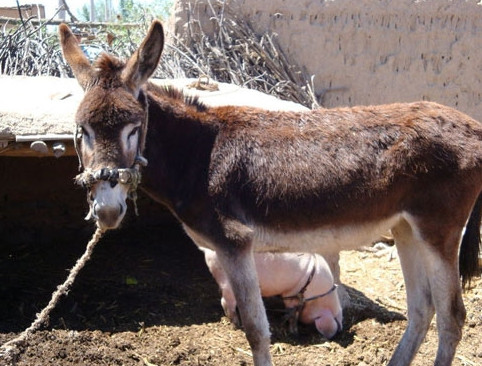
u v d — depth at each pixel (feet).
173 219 14.85
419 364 9.73
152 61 8.02
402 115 8.74
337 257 11.06
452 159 8.48
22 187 13.91
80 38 19.01
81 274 12.31
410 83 17.22
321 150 8.52
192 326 10.62
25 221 13.98
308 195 8.42
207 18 17.40
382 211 8.59
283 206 8.44
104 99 7.68
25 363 9.12
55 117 10.18
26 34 17.28
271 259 10.32
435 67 17.21
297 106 12.01
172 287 11.94
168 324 10.63
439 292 8.62
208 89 12.34
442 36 17.11
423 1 17.04
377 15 17.06
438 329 8.70
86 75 7.96
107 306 11.10
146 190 8.76
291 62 17.31
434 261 8.60
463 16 17.08
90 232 14.24
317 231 8.59
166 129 8.53
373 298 11.65
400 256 9.23
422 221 8.54
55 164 13.96
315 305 10.53
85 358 9.36
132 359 9.49
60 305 10.99
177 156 8.51
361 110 8.87
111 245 13.74
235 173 8.40
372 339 10.35
